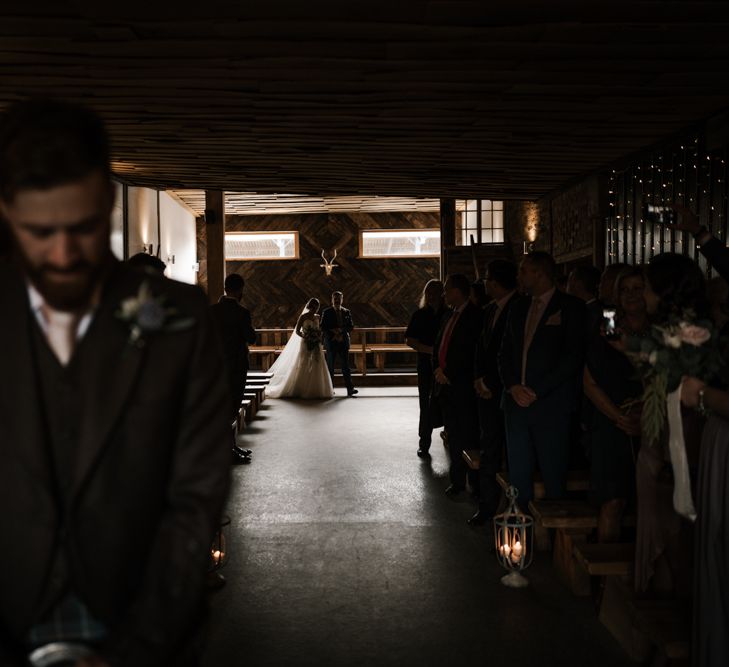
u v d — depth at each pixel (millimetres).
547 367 4172
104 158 1104
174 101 4645
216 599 3711
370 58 3789
